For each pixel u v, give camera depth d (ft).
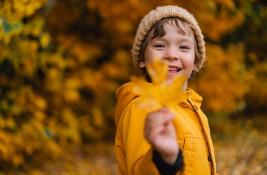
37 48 18.67
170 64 7.70
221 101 25.77
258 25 25.99
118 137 7.22
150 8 22.57
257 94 29.91
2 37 14.76
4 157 17.78
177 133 6.95
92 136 25.18
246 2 23.21
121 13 23.27
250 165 20.61
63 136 21.06
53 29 24.85
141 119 6.50
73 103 24.31
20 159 18.31
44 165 20.18
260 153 22.27
